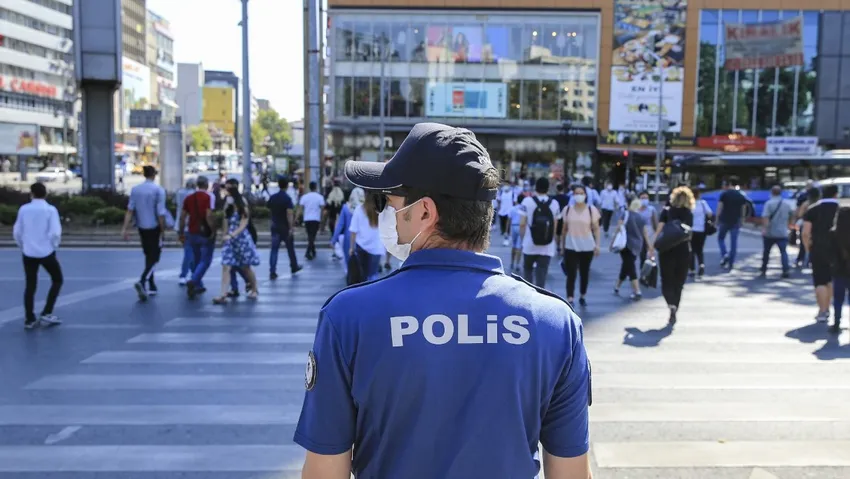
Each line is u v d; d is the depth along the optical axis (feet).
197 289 37.99
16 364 23.49
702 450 16.29
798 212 50.14
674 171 114.52
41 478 14.70
